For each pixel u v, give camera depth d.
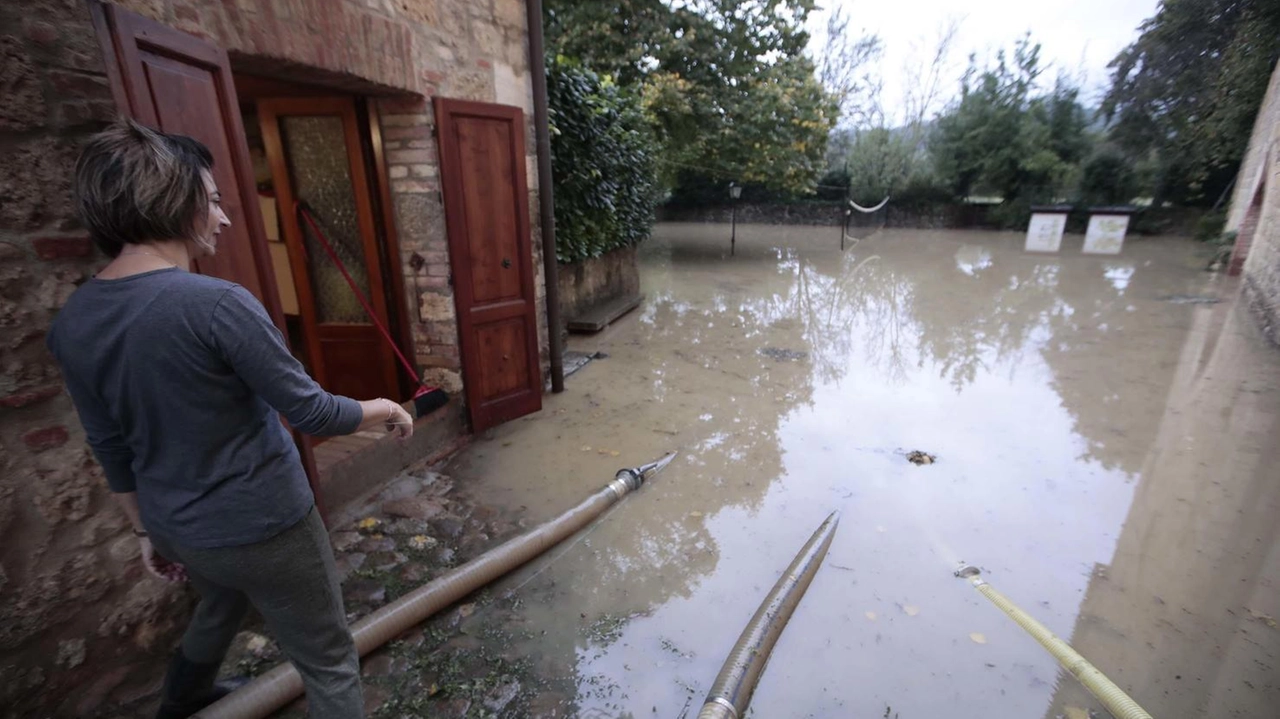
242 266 2.29
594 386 5.26
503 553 2.69
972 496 3.43
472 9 3.79
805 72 12.20
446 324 3.96
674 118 11.40
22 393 1.63
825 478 3.64
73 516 1.75
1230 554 2.88
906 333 7.09
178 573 1.70
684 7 10.88
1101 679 2.07
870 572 2.75
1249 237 10.16
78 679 1.83
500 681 2.14
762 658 2.17
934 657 2.26
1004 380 5.41
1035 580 2.71
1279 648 2.28
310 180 3.83
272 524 1.36
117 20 1.75
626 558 2.87
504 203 4.07
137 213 1.20
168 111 1.95
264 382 1.27
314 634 1.53
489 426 4.30
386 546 2.90
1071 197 18.41
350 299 4.06
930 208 21.06
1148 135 16.52
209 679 1.77
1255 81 12.78
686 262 13.28
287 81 3.16
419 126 3.57
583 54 10.38
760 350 6.41
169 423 1.25
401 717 1.99
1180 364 5.79
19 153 1.58
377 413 1.57
